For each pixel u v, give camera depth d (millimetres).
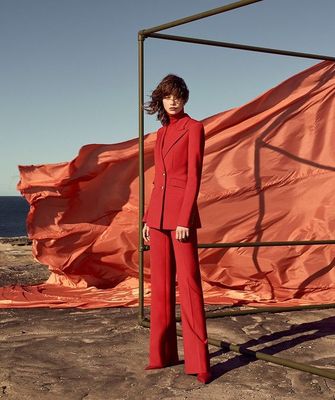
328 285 6199
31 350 4395
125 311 5852
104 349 4406
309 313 5652
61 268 6988
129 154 6734
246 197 6406
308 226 6285
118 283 7035
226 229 6406
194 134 3607
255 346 4531
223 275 6484
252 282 6398
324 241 5496
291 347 4500
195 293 3656
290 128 6422
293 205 6348
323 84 6391
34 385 3611
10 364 4035
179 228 3523
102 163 6773
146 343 4566
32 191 6945
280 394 3451
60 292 6816
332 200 6230
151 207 3791
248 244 5109
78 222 6949
